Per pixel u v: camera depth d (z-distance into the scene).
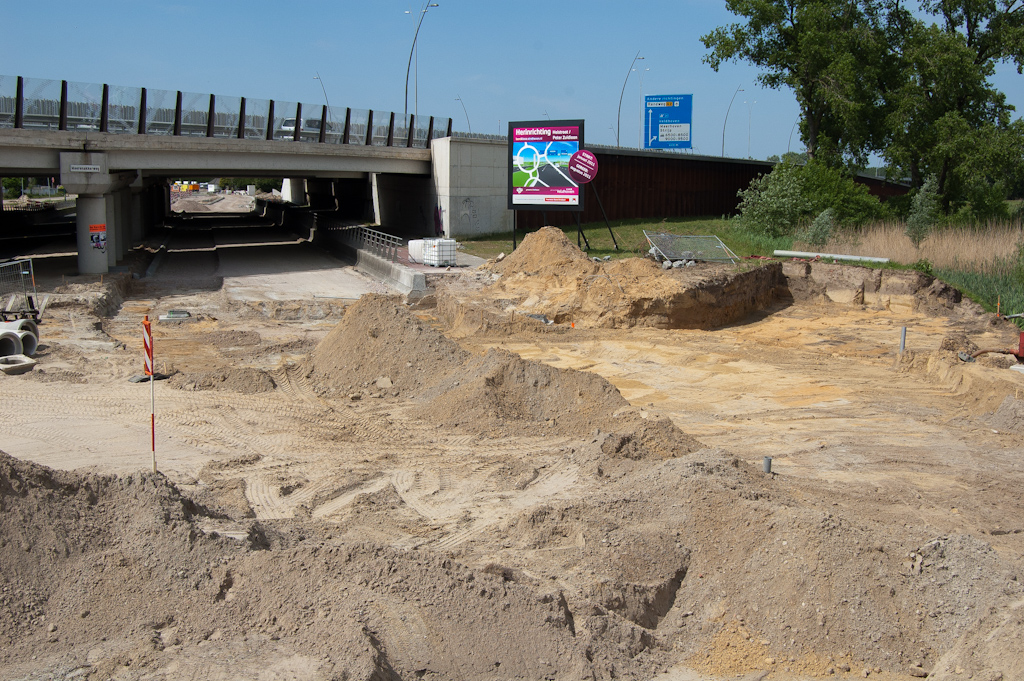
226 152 35.97
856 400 17.02
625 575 8.49
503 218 44.81
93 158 30.09
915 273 28.91
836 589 7.79
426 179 45.00
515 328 23.53
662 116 64.62
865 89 47.34
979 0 45.12
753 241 37.56
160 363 19.02
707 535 9.05
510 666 6.79
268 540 8.77
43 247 42.25
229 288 30.59
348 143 41.19
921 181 49.16
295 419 14.86
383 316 18.11
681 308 24.73
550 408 14.90
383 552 7.76
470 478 12.09
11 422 14.00
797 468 12.88
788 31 47.88
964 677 6.79
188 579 7.30
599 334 23.48
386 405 15.79
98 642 6.75
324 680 6.00
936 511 11.25
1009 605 7.29
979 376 17.27
